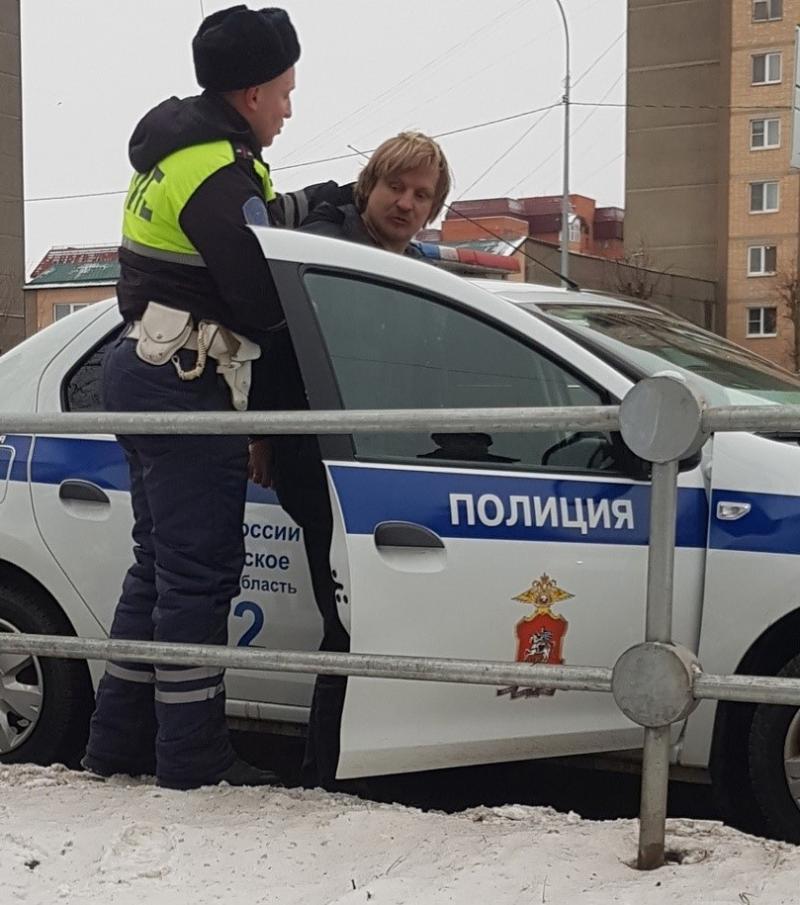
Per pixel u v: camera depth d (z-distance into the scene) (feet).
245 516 13.26
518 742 11.78
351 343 12.50
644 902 8.89
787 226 167.32
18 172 170.30
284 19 12.05
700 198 173.47
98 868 10.08
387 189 14.58
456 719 11.69
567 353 12.34
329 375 12.30
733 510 11.60
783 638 11.61
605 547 11.63
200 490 11.71
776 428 9.14
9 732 14.42
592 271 150.61
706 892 9.02
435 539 11.71
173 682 11.83
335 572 11.84
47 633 14.40
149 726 12.78
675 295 164.35
